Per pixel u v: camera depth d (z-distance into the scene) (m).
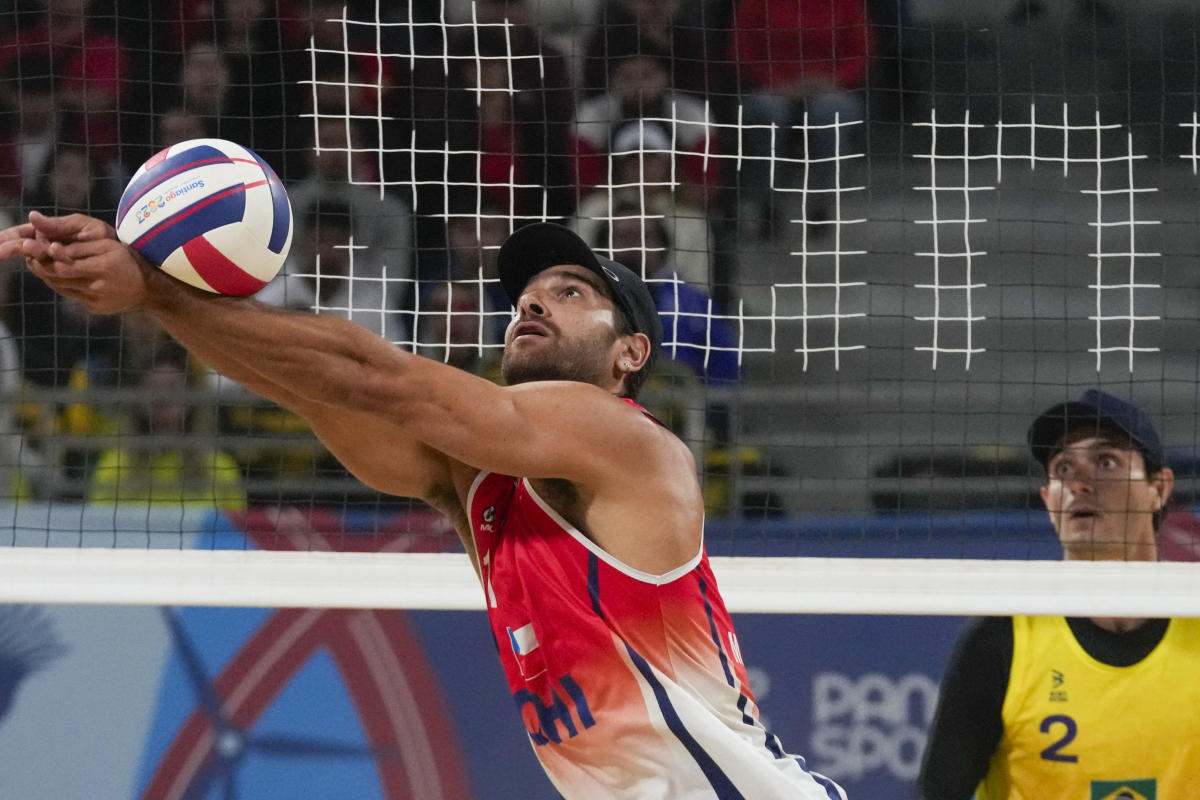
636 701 9.65
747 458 22.88
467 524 10.84
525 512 9.91
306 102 25.11
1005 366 25.48
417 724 16.80
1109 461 15.20
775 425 23.25
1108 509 15.16
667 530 9.70
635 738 9.66
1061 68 27.53
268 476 21.48
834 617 16.80
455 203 24.61
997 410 24.25
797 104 26.31
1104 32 27.73
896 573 13.84
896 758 16.48
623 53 25.72
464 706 16.86
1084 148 27.33
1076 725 13.97
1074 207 26.98
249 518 18.02
